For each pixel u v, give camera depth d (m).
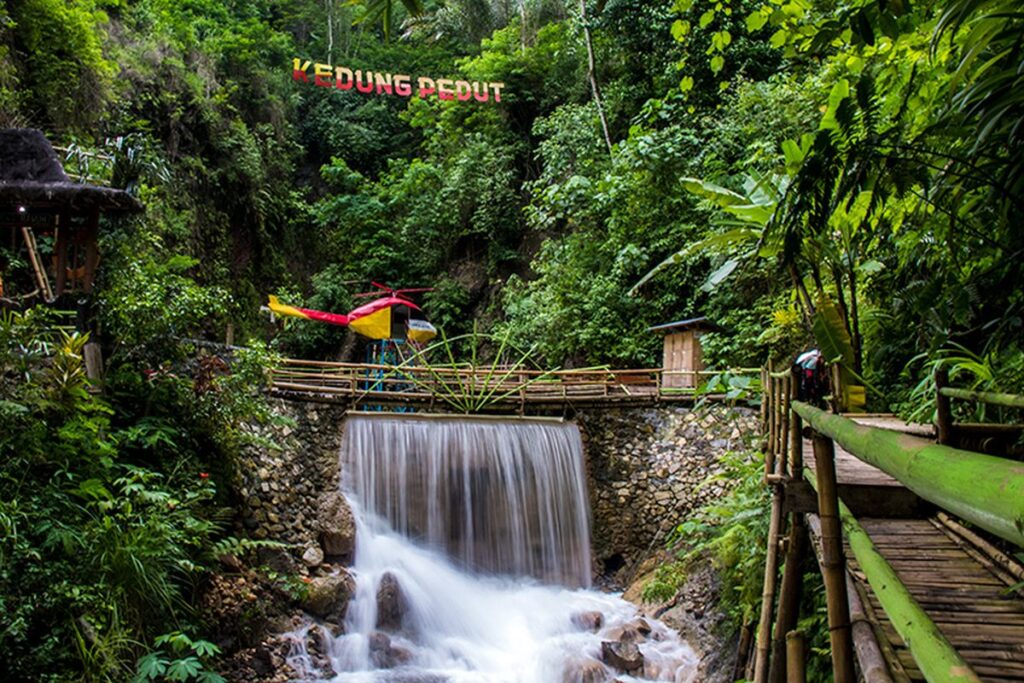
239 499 8.75
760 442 7.30
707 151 13.40
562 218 16.22
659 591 8.96
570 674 7.74
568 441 11.14
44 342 6.92
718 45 5.38
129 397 7.99
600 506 11.00
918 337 6.10
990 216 3.75
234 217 17.52
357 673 7.89
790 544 4.12
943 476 0.92
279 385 10.17
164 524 6.58
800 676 2.75
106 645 5.61
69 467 6.54
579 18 16.72
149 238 9.63
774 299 11.07
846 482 4.59
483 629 9.21
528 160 19.22
